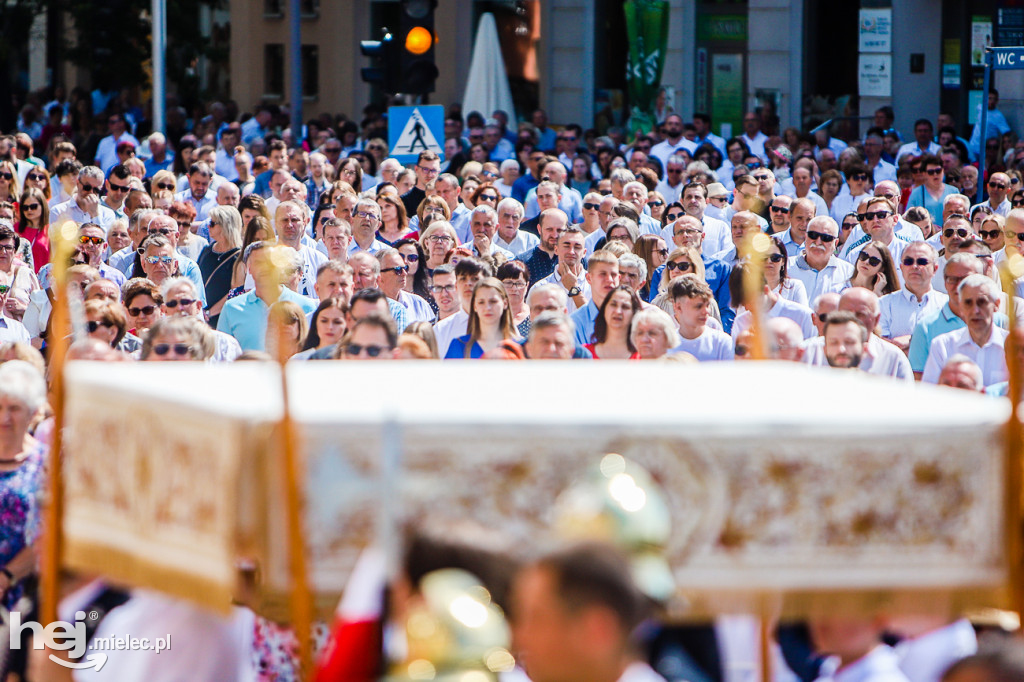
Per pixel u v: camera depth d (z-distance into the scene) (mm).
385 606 6938
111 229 31844
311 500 7051
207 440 7258
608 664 5844
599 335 20922
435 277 25953
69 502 8336
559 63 75562
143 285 22375
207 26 85500
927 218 35469
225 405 7266
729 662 9648
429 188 40531
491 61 68625
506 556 6637
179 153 53000
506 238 33969
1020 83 66875
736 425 7180
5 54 76688
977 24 67688
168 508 7539
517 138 62688
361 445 7051
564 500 6715
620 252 27312
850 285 28250
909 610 7316
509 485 7098
